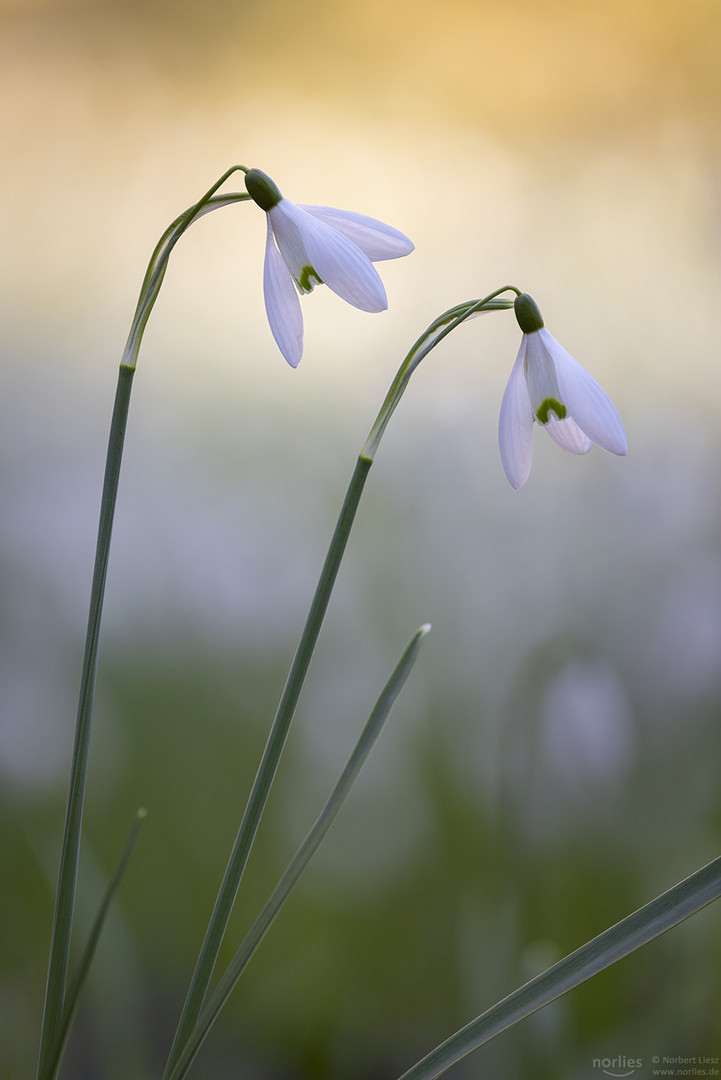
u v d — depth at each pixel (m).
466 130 2.51
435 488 1.08
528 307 0.48
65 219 2.02
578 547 0.97
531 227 1.70
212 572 1.05
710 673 0.79
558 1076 0.58
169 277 1.91
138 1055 0.61
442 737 0.79
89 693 0.46
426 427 1.15
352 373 1.59
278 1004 0.73
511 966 0.61
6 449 1.29
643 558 0.95
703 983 0.62
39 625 1.00
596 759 0.65
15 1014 0.65
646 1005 0.65
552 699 0.65
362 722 0.91
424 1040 0.71
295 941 0.78
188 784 0.88
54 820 0.85
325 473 1.36
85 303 1.84
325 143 2.49
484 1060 0.59
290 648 1.01
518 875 0.65
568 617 0.92
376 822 0.81
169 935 0.80
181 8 2.87
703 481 0.99
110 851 0.84
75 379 1.60
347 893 0.78
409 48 2.72
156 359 1.67
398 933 0.75
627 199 1.66
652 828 0.72
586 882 0.70
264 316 1.84
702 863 0.71
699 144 1.68
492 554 0.99
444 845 0.77
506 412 0.49
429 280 1.70
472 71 2.61
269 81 2.71
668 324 1.43
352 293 0.47
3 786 0.85
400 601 0.98
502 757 0.66
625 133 1.95
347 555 1.05
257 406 1.48
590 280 1.50
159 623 1.03
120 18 2.85
